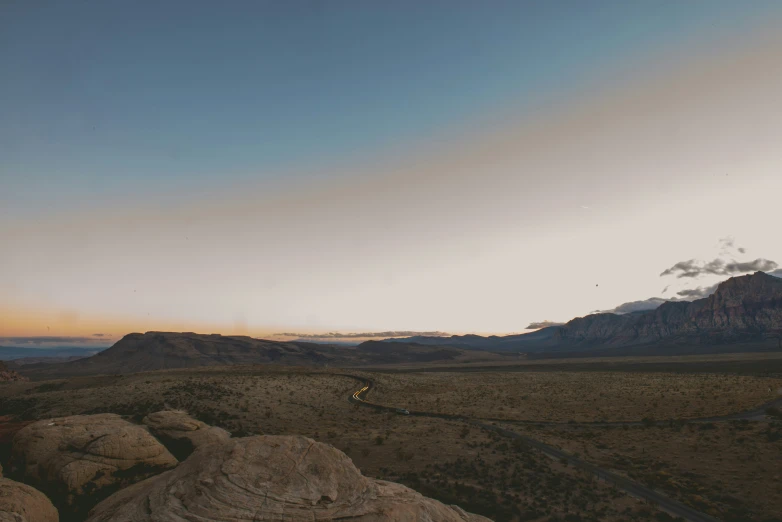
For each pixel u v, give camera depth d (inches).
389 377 5615.2
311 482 625.9
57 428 1197.7
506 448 2016.5
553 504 1316.4
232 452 662.5
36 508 782.5
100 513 629.9
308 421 2696.9
